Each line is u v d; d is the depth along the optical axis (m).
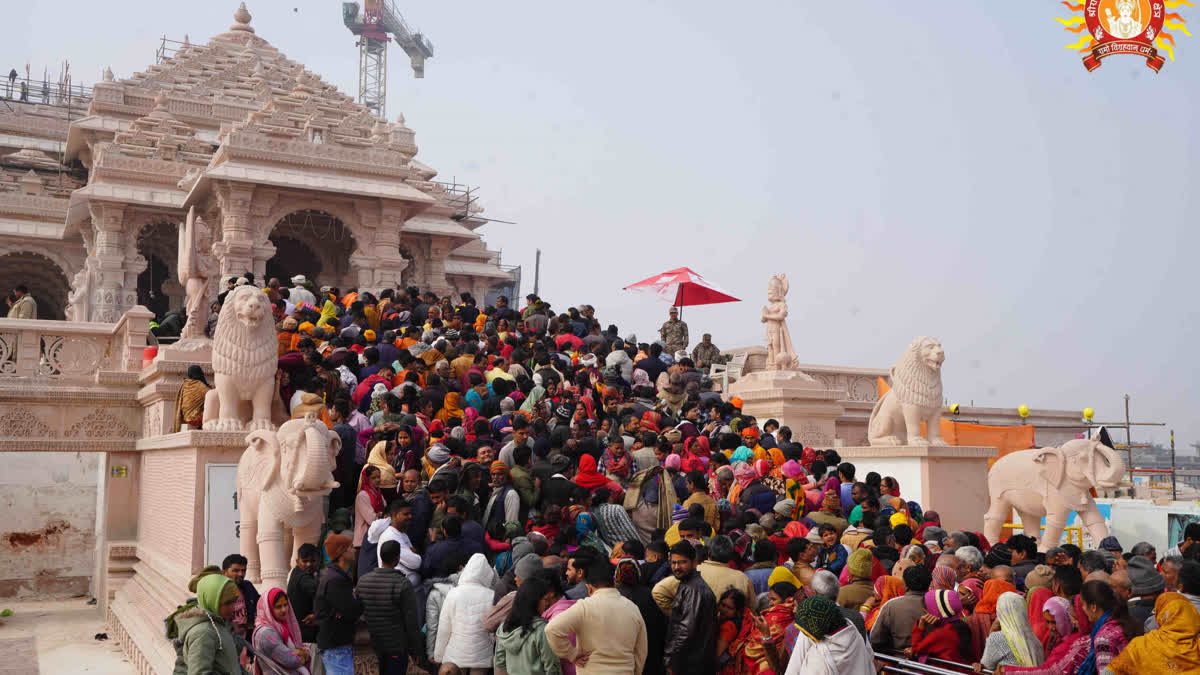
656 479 11.07
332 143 29.45
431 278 34.00
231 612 7.16
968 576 8.64
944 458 15.73
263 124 29.06
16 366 16.48
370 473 10.01
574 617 7.33
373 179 29.75
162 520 13.59
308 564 8.43
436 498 9.46
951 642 7.62
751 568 8.89
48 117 45.16
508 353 16.50
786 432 14.31
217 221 29.53
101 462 17.94
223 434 11.37
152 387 14.45
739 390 20.12
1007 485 14.15
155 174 31.56
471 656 8.27
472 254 38.97
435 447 10.51
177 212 31.59
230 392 11.60
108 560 15.48
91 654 13.48
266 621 7.54
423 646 8.33
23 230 35.75
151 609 12.58
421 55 99.81
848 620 6.79
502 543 9.52
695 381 17.73
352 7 90.00
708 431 14.36
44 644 14.25
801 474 11.86
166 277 36.56
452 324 17.41
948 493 15.68
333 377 12.58
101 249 30.61
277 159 28.25
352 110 37.75
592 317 19.77
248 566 10.07
